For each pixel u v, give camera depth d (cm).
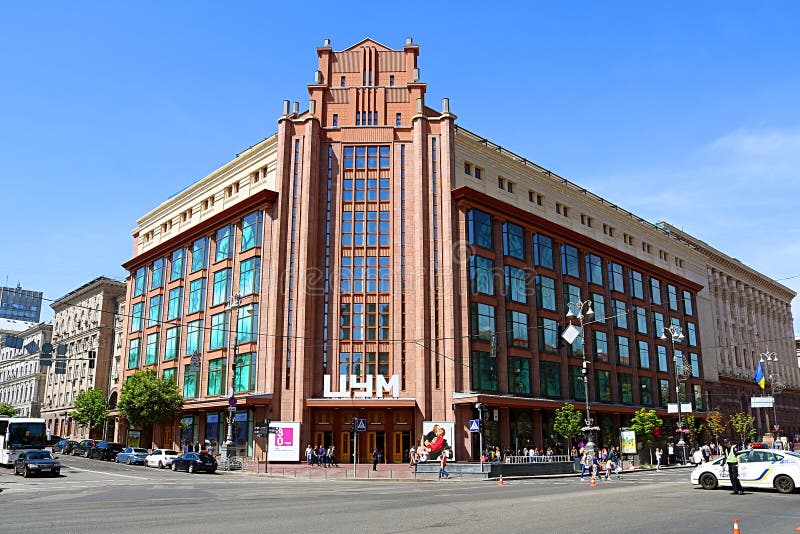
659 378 7138
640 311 7162
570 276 6244
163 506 1969
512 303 5491
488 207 5450
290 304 5003
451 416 4731
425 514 1714
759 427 8938
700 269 8750
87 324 8575
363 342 4944
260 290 5253
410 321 4966
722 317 8962
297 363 4831
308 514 1717
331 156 5344
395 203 5212
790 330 10975
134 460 4934
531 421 5381
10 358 10750
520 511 1788
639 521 1558
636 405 6606
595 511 1784
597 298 6550
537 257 5909
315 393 4847
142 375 5738
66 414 8031
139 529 1412
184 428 5806
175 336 6228
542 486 3030
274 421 4725
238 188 5975
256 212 5478
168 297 6600
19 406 9862
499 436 5053
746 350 9369
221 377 5481
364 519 1598
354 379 4828
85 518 1630
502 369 5234
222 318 5631
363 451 4769
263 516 1670
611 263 6900
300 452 4653
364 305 5012
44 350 6266
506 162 5906
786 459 2448
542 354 5650
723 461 2650
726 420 8200
